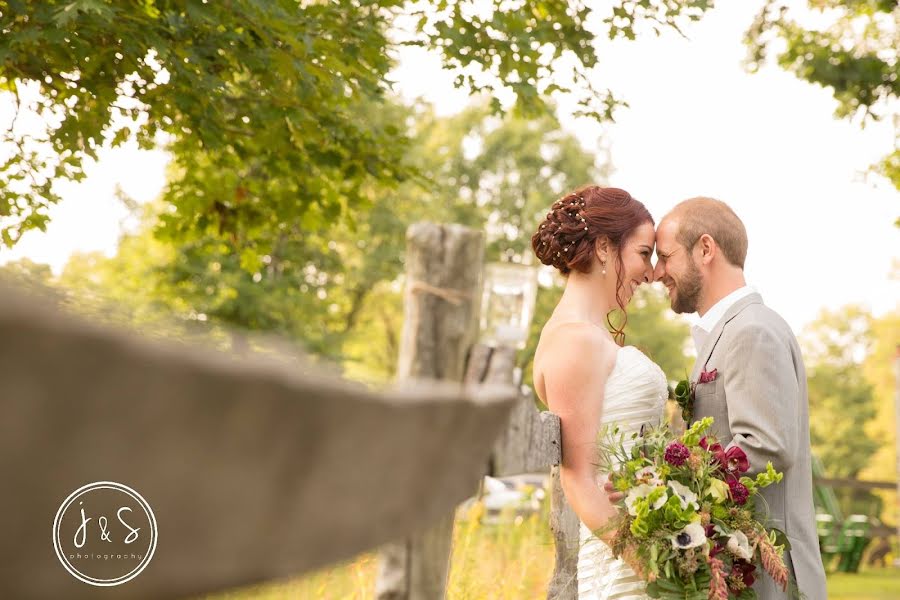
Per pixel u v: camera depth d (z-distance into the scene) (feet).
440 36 15.81
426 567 5.35
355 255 76.38
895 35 37.65
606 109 17.89
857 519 43.47
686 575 7.54
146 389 0.59
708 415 9.79
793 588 9.08
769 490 9.22
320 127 17.17
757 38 38.11
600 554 8.78
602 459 8.16
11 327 0.52
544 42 17.20
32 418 0.53
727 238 10.23
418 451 0.97
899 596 32.53
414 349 6.17
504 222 99.09
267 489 0.72
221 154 18.15
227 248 21.31
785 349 9.46
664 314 99.91
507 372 5.51
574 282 9.23
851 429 138.51
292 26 14.52
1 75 14.29
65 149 14.80
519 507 20.12
